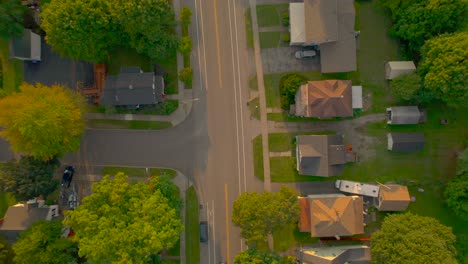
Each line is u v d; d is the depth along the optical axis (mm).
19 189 50969
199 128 57531
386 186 54281
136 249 47406
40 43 57281
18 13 52844
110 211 49062
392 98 56469
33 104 48562
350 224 52250
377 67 56688
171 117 57562
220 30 57156
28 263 49312
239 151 57312
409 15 51875
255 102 57062
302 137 54094
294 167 56656
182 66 57312
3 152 58156
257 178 57219
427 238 48625
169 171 57656
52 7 50094
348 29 53500
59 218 56938
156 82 55438
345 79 56500
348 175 56812
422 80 52156
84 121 55500
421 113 54969
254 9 56906
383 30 56625
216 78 57281
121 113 57406
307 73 56781
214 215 57406
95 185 50344
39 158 52281
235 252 57188
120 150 57781
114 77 54312
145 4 48688
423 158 56656
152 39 51812
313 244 56688
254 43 57000
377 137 56719
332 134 56219
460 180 52500
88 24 49906
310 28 52688
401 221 51375
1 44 56781
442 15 49625
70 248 51438
